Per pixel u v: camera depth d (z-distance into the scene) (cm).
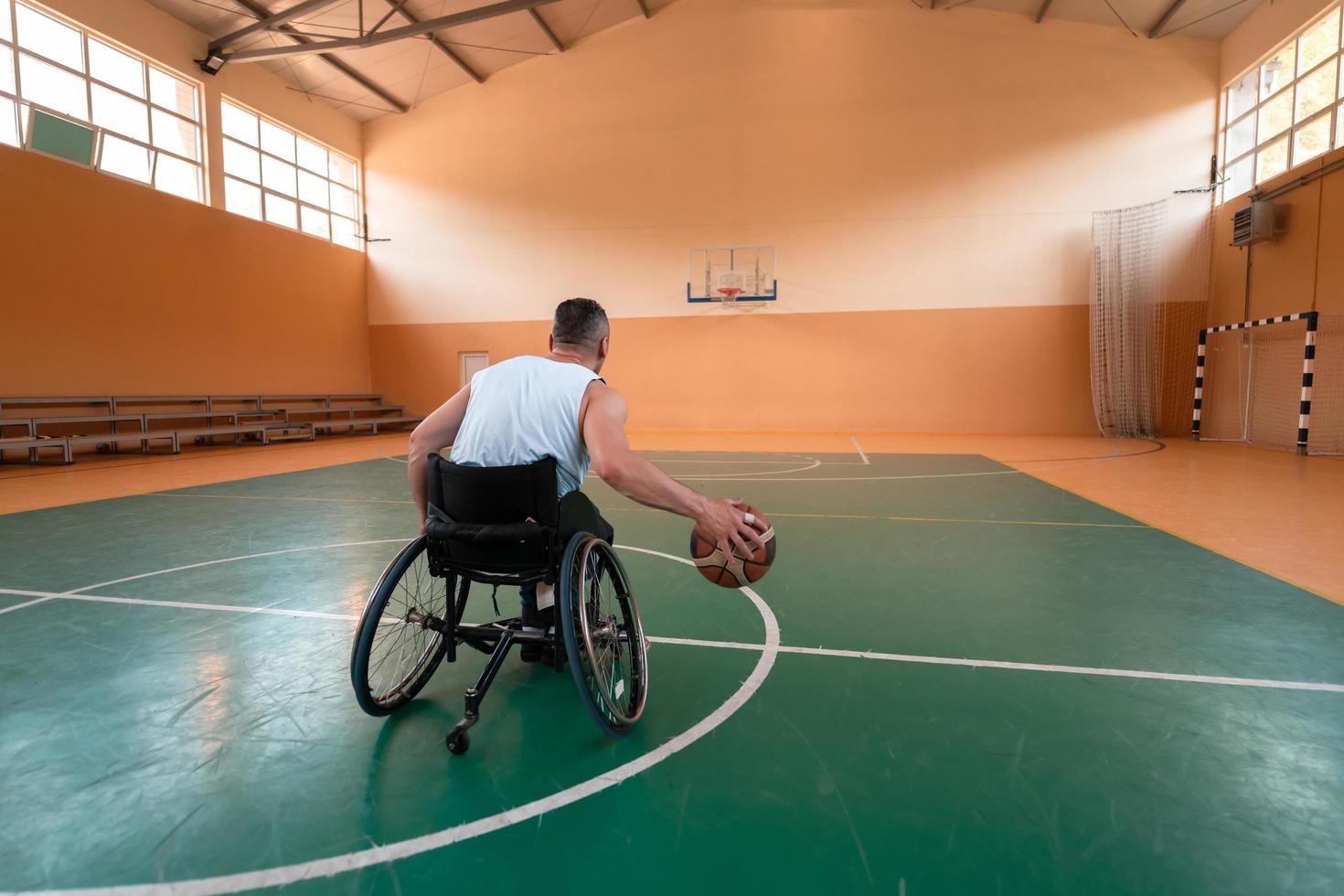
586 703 169
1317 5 917
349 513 512
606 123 1341
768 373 1325
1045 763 173
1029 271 1223
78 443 938
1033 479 678
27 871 135
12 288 859
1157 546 398
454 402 202
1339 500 546
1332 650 244
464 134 1395
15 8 855
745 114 1294
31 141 873
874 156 1259
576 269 1373
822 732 189
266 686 219
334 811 154
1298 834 145
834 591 318
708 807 155
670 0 1296
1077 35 1174
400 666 232
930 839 144
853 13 1245
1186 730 189
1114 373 1188
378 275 1456
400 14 1095
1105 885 130
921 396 1276
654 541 416
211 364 1122
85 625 273
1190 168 1152
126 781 166
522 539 178
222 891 130
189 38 1063
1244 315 1065
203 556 383
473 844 143
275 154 1248
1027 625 271
